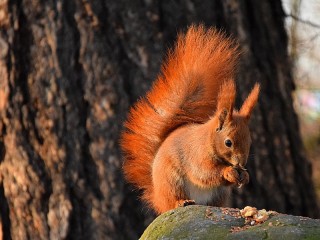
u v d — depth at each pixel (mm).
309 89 19156
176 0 11617
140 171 9367
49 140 11305
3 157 11555
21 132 11398
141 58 11352
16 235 11523
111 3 11391
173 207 8789
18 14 11414
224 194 8883
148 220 11273
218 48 9555
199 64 9461
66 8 11359
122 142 9719
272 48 12438
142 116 9438
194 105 9359
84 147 11273
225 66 9492
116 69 11297
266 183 12039
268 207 12023
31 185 11383
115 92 11258
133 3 11430
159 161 8891
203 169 8555
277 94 12391
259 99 12148
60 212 11305
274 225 6707
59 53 11320
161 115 9375
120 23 11383
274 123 12242
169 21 11523
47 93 11320
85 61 11297
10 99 11406
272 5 12664
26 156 11383
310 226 6637
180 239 6797
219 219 6953
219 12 11883
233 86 8633
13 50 11391
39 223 11391
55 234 11320
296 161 12492
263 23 12383
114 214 11242
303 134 20688
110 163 11234
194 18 11633
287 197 12258
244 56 11984
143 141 9367
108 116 11250
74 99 11289
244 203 11812
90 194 11266
